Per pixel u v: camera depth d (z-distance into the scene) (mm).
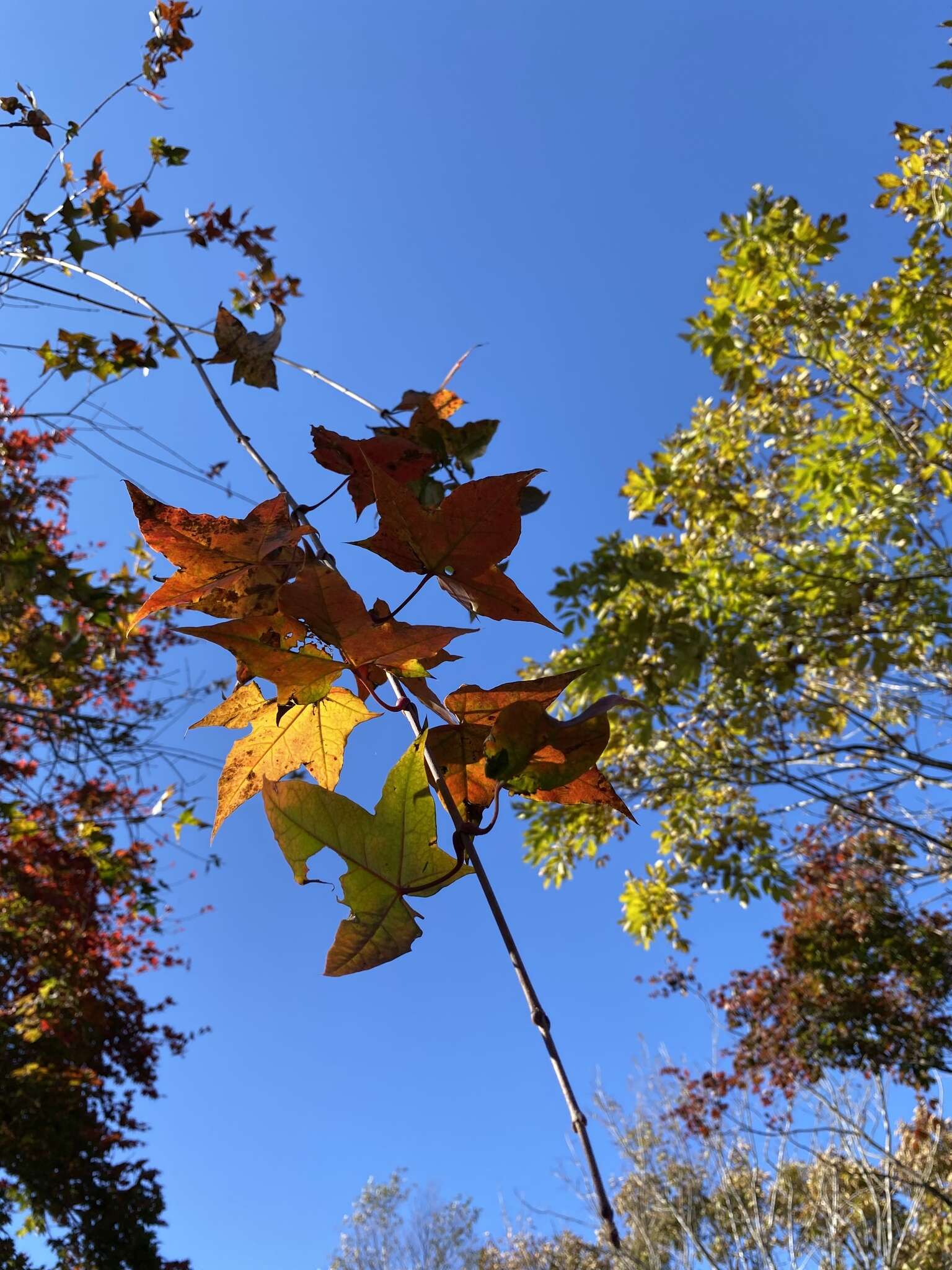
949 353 5422
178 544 582
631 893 6902
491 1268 9172
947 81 3953
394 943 448
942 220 5016
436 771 516
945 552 5723
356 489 841
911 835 6531
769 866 6367
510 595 586
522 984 420
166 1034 6965
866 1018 6406
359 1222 14133
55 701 4633
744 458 6387
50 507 4863
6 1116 5973
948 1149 5816
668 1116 6449
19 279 2051
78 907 5355
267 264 2988
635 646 5469
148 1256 6336
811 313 5621
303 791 477
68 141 2699
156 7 2727
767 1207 5941
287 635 542
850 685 6828
